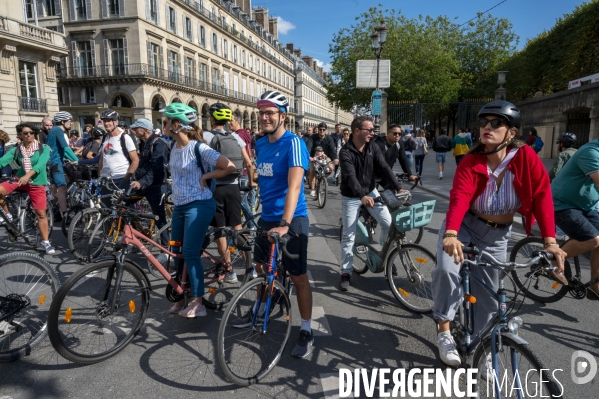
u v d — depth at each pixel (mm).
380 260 4078
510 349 2086
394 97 28469
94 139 8453
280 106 2867
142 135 5199
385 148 5602
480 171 2410
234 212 4270
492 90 32344
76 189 6699
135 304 3150
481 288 2633
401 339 3264
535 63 27031
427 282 3645
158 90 32531
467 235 2633
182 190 3332
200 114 39094
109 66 31047
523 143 2361
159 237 4547
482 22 34062
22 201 5680
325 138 9586
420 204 3598
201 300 3588
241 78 49281
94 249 5117
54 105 22797
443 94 27844
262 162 3039
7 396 2518
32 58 21047
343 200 4270
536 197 2361
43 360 2922
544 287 3902
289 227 2844
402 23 29656
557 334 3312
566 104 17344
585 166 3326
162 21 32969
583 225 3465
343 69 31312
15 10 20688
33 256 3094
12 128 19938
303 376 2760
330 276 4680
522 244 4137
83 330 2906
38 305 3135
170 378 2717
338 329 3408
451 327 2840
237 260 4227
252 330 2781
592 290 3617
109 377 2723
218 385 2646
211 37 41406
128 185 5258
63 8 30859
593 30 19359
